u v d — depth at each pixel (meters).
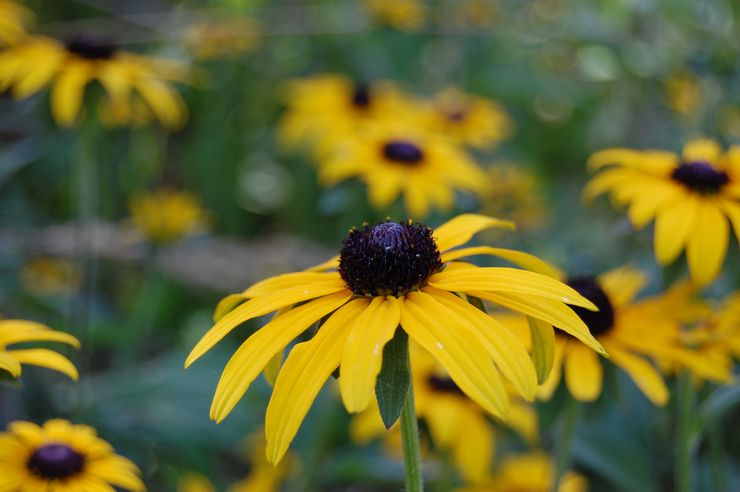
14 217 0.72
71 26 0.90
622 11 0.80
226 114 0.96
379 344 0.35
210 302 0.76
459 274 0.38
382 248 0.38
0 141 0.69
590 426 0.52
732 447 0.56
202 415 0.60
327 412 0.57
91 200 0.61
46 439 0.44
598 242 0.67
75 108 0.59
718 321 0.46
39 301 0.64
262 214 0.96
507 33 0.97
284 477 0.60
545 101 0.99
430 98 0.92
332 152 0.71
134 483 0.44
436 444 0.52
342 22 1.01
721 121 0.66
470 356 0.35
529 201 0.81
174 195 0.72
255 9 1.06
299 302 0.39
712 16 0.72
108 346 0.74
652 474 0.52
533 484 0.54
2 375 0.40
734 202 0.47
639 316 0.46
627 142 0.82
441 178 0.62
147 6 1.03
